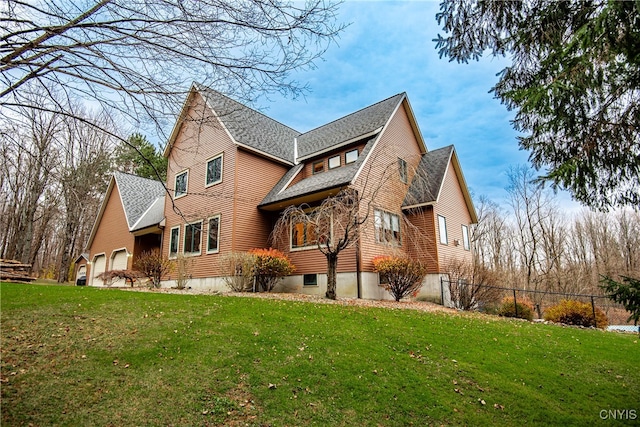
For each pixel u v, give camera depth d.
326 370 5.71
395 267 12.79
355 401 4.97
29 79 3.80
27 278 14.90
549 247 29.48
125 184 24.03
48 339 6.25
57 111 3.94
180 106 4.26
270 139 18.00
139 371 5.35
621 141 5.21
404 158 16.91
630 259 30.27
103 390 4.79
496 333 8.61
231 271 13.62
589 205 5.75
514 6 5.34
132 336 6.60
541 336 8.78
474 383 5.79
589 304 13.45
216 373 5.41
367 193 13.78
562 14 4.97
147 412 4.40
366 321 8.41
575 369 6.75
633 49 4.21
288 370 5.62
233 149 15.67
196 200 17.08
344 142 15.55
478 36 5.91
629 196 5.55
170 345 6.26
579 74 4.61
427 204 15.20
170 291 12.86
